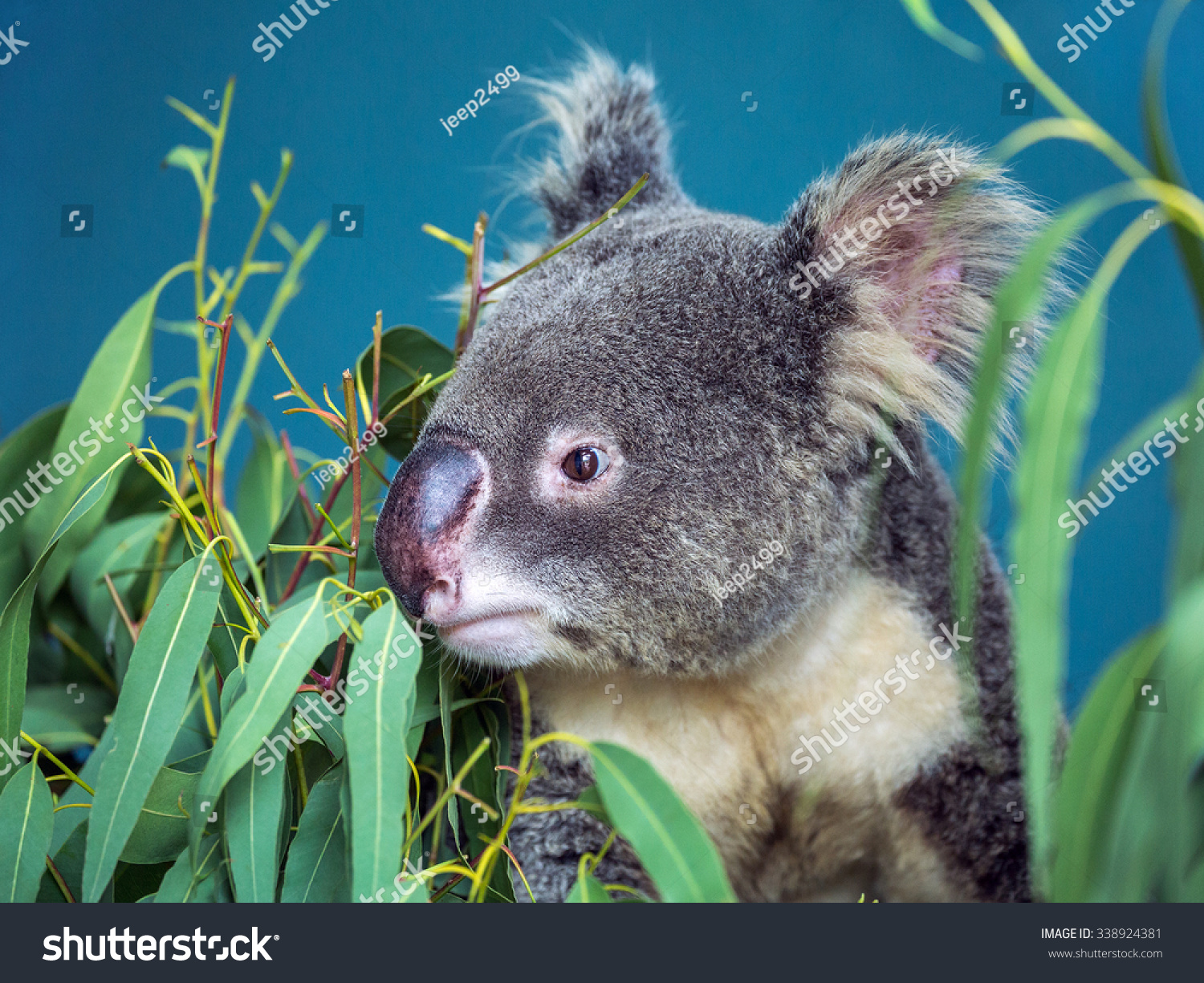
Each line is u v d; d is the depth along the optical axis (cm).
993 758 157
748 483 143
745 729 161
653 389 141
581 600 140
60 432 174
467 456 139
